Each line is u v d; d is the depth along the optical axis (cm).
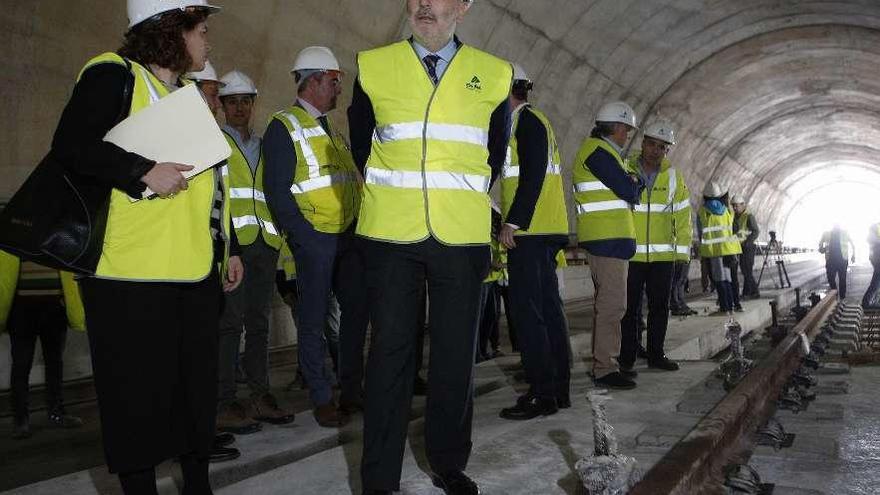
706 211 1297
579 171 583
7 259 490
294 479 362
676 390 571
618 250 573
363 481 296
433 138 301
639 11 1573
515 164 498
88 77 252
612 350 587
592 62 1667
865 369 698
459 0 309
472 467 374
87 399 664
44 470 436
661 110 2145
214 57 878
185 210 268
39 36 681
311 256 469
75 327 509
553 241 497
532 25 1402
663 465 320
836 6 1747
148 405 257
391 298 301
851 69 2202
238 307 453
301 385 659
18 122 684
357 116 316
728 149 2878
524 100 468
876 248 1503
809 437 433
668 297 682
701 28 1775
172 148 256
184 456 281
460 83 306
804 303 1800
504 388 620
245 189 491
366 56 308
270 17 902
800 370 665
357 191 504
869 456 398
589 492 285
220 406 452
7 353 624
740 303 1482
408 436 452
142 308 257
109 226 253
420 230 298
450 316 307
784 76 2267
